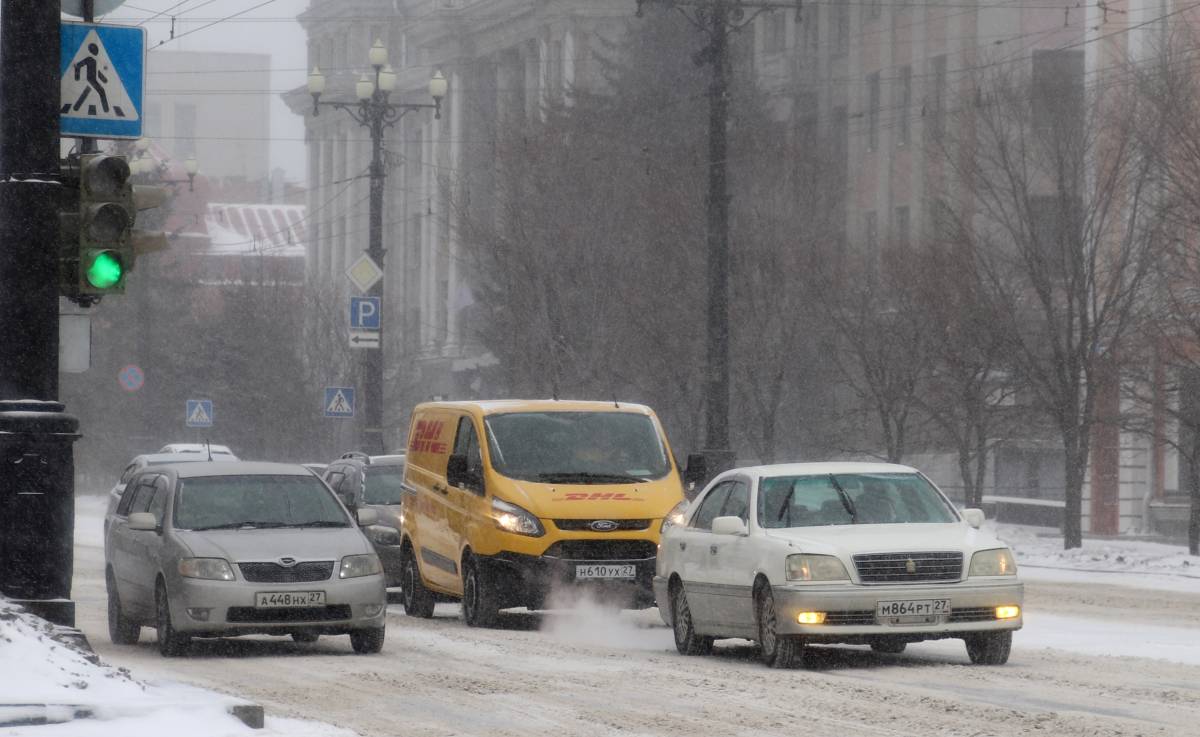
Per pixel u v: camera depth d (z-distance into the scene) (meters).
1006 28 166.38
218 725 34.03
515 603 60.34
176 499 54.91
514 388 147.38
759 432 138.00
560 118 160.62
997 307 111.12
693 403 143.25
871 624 45.34
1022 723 35.56
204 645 56.72
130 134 41.72
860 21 190.00
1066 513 109.12
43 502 40.09
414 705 40.28
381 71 134.62
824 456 138.38
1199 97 102.12
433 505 66.12
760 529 48.12
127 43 41.78
